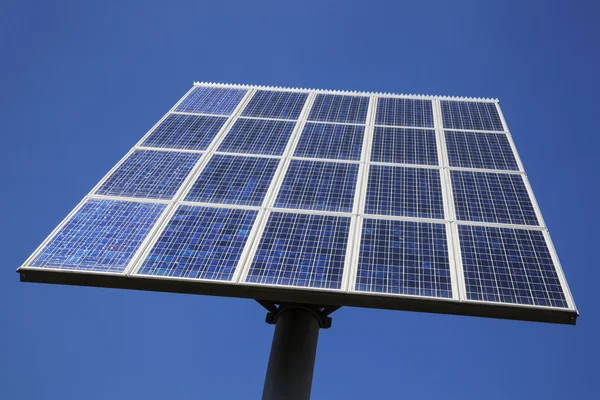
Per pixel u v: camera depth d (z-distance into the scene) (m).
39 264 17.50
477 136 25.30
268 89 29.77
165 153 23.75
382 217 19.77
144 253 18.11
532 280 17.14
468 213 20.02
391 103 28.55
